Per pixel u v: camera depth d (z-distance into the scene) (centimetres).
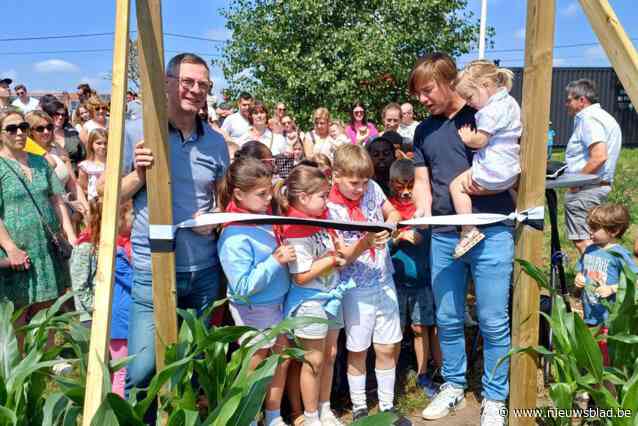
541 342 351
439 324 320
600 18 219
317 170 281
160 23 220
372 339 319
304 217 279
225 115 1027
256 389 179
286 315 288
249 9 1123
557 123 1995
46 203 379
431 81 289
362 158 296
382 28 1020
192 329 203
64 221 412
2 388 190
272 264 263
